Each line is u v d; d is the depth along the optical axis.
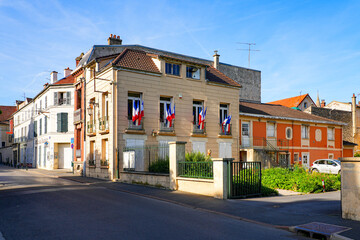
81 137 25.48
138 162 18.27
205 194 13.01
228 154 25.09
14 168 39.88
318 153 33.00
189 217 9.09
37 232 7.32
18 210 9.97
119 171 19.77
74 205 10.70
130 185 16.91
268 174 17.77
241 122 27.08
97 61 22.81
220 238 6.99
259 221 8.72
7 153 56.00
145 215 9.19
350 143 37.25
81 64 27.58
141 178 16.86
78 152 26.00
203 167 13.37
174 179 14.55
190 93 23.34
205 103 24.12
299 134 31.53
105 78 21.28
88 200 11.77
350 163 8.78
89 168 23.53
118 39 30.98
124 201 11.67
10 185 17.38
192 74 23.88
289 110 34.59
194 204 11.22
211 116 24.38
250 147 27.14
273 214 9.55
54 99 33.75
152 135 21.23
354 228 7.70
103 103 21.94
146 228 7.68
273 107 33.66
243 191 12.76
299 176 16.70
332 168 25.58
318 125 33.44
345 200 8.86
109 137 20.36
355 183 8.63
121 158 19.94
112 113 20.05
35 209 10.05
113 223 8.15
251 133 27.59
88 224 8.03
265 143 28.42
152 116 21.42
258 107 31.22
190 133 22.98
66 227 7.73
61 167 33.53
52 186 16.52
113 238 6.81
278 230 7.89
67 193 13.64
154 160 16.73
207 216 9.36
